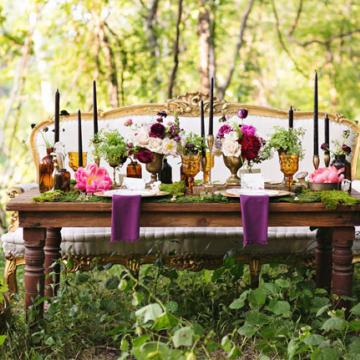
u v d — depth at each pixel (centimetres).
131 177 382
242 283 457
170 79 779
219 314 377
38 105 895
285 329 329
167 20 868
